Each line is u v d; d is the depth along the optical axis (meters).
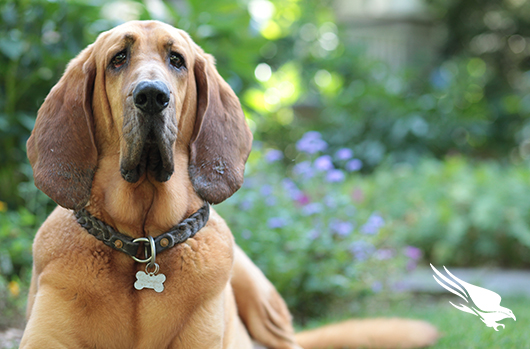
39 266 2.39
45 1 5.72
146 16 6.55
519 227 7.76
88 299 2.28
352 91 12.67
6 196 5.71
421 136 11.66
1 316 3.96
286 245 5.09
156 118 2.22
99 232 2.34
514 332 4.20
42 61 5.80
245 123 2.78
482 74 15.42
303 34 13.89
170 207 2.42
